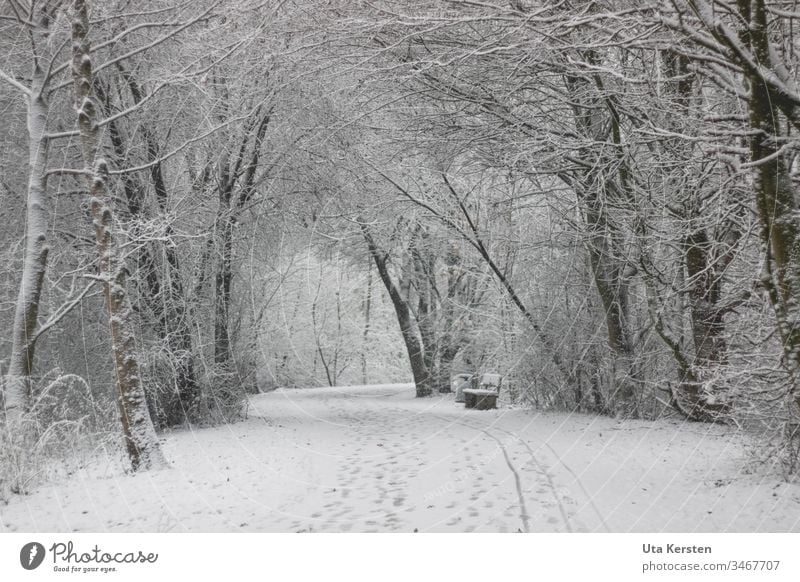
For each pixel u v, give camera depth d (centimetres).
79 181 1319
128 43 1258
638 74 953
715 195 854
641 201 1067
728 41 548
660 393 1348
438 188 1805
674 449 886
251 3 1071
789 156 689
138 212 1272
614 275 1371
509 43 912
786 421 674
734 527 509
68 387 1234
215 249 1431
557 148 1131
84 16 928
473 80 1091
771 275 590
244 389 1595
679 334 1284
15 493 723
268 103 1416
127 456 934
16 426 788
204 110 1326
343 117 1294
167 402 1363
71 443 927
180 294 1373
